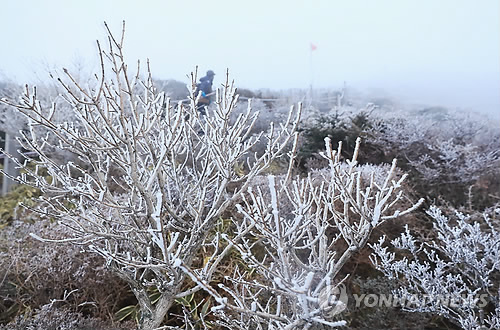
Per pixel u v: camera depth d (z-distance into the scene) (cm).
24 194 489
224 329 273
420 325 276
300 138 541
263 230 152
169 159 234
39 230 320
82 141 176
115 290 293
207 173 213
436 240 351
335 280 290
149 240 208
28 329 227
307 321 143
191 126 227
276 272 169
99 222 217
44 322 231
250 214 158
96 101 161
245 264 308
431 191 455
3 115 619
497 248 243
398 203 370
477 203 440
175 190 261
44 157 198
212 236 318
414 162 477
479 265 235
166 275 210
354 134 551
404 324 276
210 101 584
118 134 170
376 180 377
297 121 207
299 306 162
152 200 191
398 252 346
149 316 202
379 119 580
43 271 275
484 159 469
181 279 197
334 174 162
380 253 255
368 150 544
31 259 280
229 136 207
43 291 275
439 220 269
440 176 469
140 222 203
